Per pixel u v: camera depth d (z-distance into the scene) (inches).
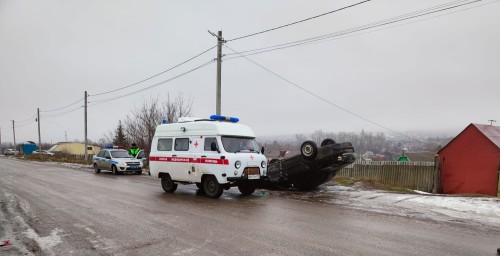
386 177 727.1
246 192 473.1
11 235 255.0
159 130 516.4
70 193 472.4
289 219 303.3
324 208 356.2
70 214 327.6
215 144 430.6
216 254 207.5
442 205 364.2
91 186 558.9
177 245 226.1
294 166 493.0
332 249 216.1
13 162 1478.8
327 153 466.9
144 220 300.4
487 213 323.9
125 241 236.2
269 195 455.8
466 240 234.7
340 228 269.4
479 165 654.5
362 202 390.6
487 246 221.8
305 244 227.0
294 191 497.4
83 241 237.3
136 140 1211.2
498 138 664.4
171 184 488.4
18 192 482.6
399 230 261.9
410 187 698.2
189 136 466.6
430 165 679.1
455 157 695.1
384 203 382.0
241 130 463.2
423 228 268.2
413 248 217.5
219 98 727.1
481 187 647.1
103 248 221.1
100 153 900.6
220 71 727.7
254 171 443.5
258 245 225.3
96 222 293.4
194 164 450.6
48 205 376.8
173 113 1149.7
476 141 663.8
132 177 750.5
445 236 244.7
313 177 488.4
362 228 269.1
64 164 1274.6
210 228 271.0
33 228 274.2
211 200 413.1
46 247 224.8
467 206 356.8
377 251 211.9
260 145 486.3
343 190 496.4
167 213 331.6
